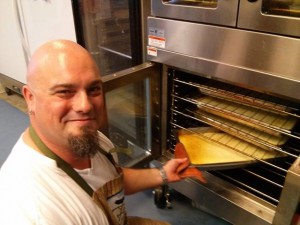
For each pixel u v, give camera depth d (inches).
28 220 21.9
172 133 52.9
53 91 24.0
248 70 34.1
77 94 24.9
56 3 65.2
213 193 46.4
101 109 27.6
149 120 51.9
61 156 27.5
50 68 23.9
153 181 41.1
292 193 28.4
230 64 35.6
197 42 37.9
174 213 57.2
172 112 50.7
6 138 84.0
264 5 30.7
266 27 31.0
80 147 25.5
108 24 59.6
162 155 55.6
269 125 39.4
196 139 47.0
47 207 23.5
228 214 46.2
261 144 42.3
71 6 60.9
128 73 41.8
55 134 25.7
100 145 34.1
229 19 33.6
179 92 49.1
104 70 66.3
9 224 21.7
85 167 30.1
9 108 101.9
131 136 54.3
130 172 40.3
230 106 44.4
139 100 49.6
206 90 44.6
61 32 68.7
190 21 37.8
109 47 62.2
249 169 47.9
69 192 25.9
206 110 46.6
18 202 22.9
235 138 46.1
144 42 47.7
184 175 41.1
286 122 39.9
